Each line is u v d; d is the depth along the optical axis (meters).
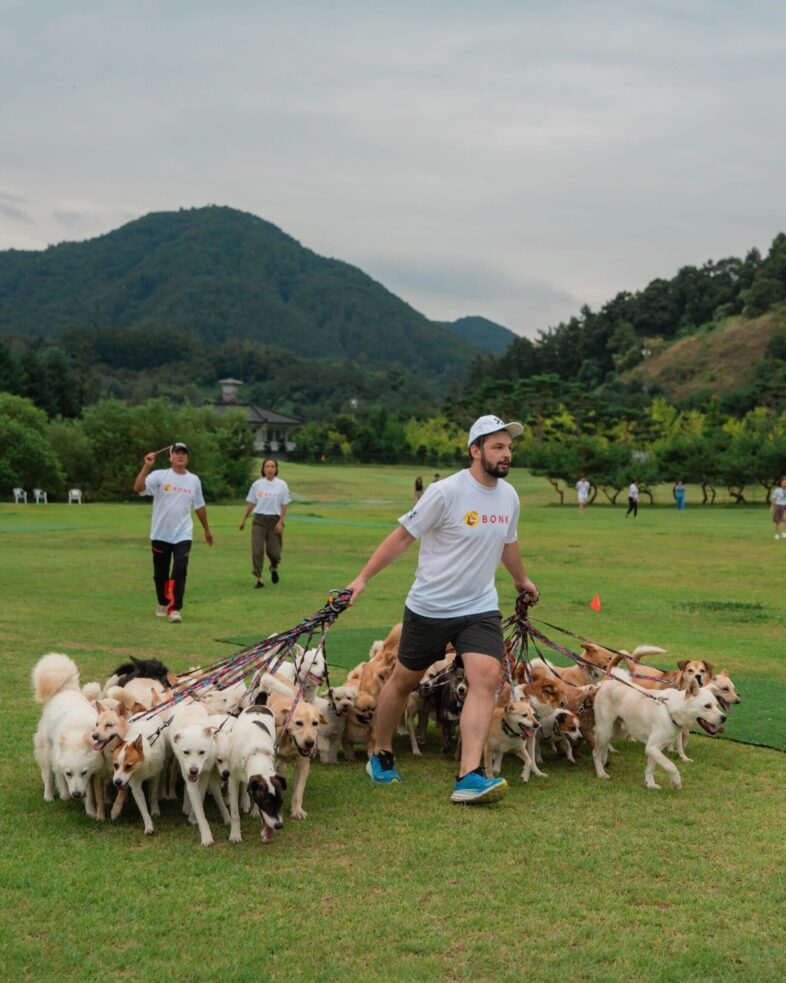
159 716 7.21
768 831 6.73
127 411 75.94
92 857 6.18
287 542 29.75
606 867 6.07
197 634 13.51
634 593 19.47
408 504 64.44
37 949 4.94
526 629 9.14
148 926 5.21
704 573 23.42
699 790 7.68
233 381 180.12
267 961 4.86
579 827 6.79
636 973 4.79
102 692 8.78
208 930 5.18
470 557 7.67
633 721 7.91
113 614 15.20
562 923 5.30
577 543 32.06
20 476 67.88
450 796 7.48
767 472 72.31
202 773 6.69
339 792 7.62
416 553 27.34
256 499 18.95
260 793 6.31
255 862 6.12
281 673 9.08
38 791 7.46
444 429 140.12
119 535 31.23
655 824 6.86
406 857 6.21
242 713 6.95
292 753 7.11
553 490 91.25
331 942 5.06
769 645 13.76
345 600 7.95
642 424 112.25
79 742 6.82
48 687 7.50
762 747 8.89
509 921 5.32
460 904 5.52
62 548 26.50
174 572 14.73
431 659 7.85
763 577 22.69
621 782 7.95
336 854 6.27
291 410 197.88
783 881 5.88
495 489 7.82
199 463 76.94
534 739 8.29
